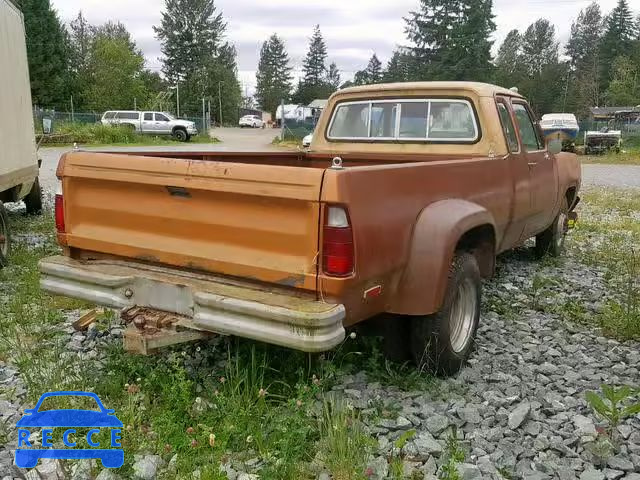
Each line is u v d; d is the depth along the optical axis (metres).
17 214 10.54
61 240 4.07
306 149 6.66
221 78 92.25
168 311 3.62
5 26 7.81
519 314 5.77
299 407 3.46
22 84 8.59
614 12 88.12
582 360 4.68
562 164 7.47
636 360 4.67
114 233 3.88
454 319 4.43
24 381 3.98
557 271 7.46
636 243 9.29
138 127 39.44
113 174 3.76
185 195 3.55
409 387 4.03
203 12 89.75
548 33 104.31
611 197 15.39
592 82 79.94
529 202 6.03
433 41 61.81
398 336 4.18
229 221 3.42
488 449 3.37
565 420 3.72
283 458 3.07
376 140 6.20
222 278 3.54
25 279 6.08
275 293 3.36
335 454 3.13
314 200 3.13
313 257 3.18
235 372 3.96
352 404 3.71
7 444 3.32
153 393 3.78
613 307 5.66
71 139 32.09
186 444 3.22
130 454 3.15
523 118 6.41
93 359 4.32
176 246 3.64
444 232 3.83
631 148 36.12
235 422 3.35
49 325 4.98
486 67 60.28
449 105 5.76
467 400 3.94
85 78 67.50
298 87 116.44
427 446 3.32
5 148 7.45
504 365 4.51
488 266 4.90
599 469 3.23
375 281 3.52
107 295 3.76
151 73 89.94
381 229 3.43
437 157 5.75
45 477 3.05
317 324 3.05
